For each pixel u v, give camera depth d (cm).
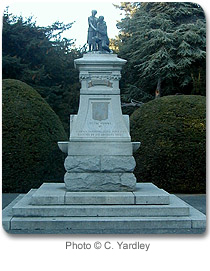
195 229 667
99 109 779
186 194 1070
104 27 812
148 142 1090
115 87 783
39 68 1847
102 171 753
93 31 814
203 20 1859
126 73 2027
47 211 685
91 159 753
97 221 661
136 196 710
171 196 801
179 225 670
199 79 1711
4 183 1068
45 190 773
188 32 1745
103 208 687
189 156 1067
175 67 1755
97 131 769
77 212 685
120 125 775
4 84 1122
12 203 847
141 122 1126
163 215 691
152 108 1130
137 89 1917
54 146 1118
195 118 1082
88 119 775
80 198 707
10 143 1068
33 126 1088
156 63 1812
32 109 1101
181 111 1095
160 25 1870
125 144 761
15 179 1071
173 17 1902
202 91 1719
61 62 1897
